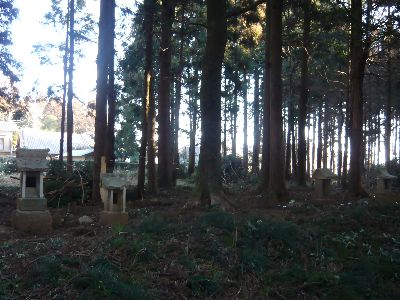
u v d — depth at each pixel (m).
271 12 15.55
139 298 5.85
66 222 10.61
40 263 6.53
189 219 9.96
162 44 21.20
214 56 12.79
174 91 32.00
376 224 11.17
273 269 7.82
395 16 15.98
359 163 16.72
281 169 14.69
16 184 22.61
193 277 6.86
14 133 51.22
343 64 24.22
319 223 10.79
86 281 5.97
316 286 7.39
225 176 29.72
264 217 10.62
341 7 19.53
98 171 13.99
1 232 9.05
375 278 7.94
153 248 7.64
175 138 32.25
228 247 8.10
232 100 38.16
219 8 12.91
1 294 5.63
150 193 17.36
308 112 36.19
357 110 16.97
